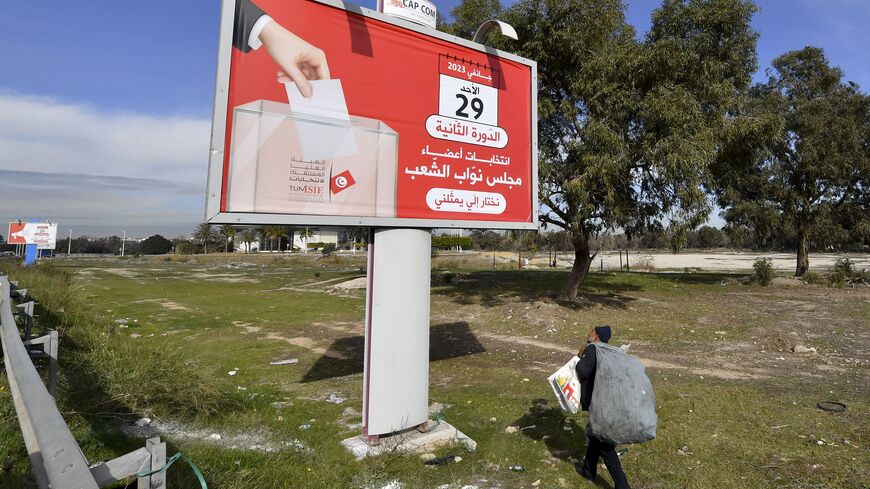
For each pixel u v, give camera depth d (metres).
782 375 7.03
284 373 7.52
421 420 4.66
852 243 23.28
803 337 9.65
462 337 10.56
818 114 21.12
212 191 3.62
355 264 44.56
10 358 2.68
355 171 4.42
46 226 40.62
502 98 5.58
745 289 18.55
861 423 4.89
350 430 4.91
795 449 4.28
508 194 5.55
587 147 11.54
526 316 12.11
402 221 4.54
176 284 24.00
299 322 12.51
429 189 4.89
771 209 21.48
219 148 3.66
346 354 8.91
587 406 3.65
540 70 13.30
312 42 4.21
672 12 12.13
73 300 12.00
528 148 5.80
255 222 3.82
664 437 4.64
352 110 4.43
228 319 12.97
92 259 66.94
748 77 12.51
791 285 19.44
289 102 4.06
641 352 8.74
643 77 11.56
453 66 5.17
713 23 11.57
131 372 5.38
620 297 15.83
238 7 3.86
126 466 1.85
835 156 20.64
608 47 12.37
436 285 21.62
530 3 12.60
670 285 19.77
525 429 4.93
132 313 13.96
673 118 10.47
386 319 4.46
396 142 4.69
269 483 3.56
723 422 5.01
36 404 1.92
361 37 4.52
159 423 4.77
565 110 12.61
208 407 5.28
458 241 75.62
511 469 4.01
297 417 5.33
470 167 5.24
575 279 14.84
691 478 3.79
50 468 1.55
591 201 12.20
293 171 4.06
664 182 11.55
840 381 6.62
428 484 3.74
